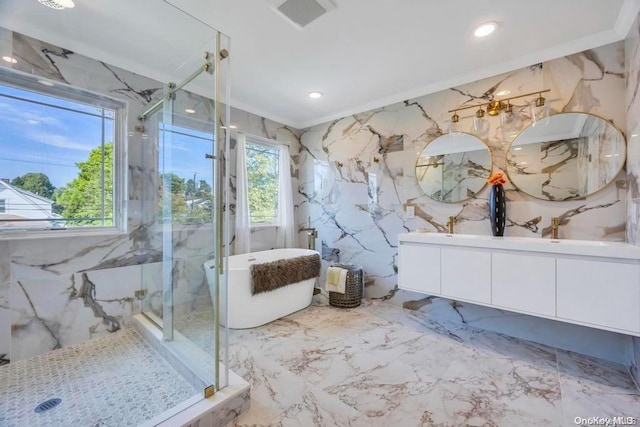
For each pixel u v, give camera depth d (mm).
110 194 2385
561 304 1831
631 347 1838
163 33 1986
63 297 2104
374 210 3279
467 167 2625
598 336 2031
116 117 2412
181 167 2234
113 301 2328
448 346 2186
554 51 2160
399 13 1780
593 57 2049
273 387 1686
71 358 1955
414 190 2967
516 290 2008
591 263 1729
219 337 1598
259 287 2518
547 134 2229
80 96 2221
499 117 2449
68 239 2131
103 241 2289
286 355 2055
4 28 1868
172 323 2049
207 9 1749
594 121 2049
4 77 1902
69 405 1483
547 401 1553
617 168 1963
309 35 2014
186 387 1639
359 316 2811
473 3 1691
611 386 1687
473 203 2605
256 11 1768
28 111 2016
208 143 2000
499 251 2084
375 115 3262
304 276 2924
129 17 1831
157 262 2412
